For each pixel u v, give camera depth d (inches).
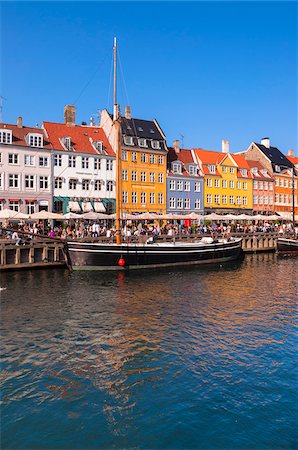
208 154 2667.3
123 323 675.4
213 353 539.5
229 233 1800.0
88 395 429.1
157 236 1562.5
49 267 1222.3
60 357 527.2
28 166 1820.9
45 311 750.5
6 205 1759.4
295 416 386.9
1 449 344.8
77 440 355.9
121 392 434.9
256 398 419.5
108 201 2074.3
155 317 713.0
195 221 2384.4
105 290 943.7
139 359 520.4
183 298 869.8
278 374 474.6
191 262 1368.1
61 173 1923.0
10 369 490.9
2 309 763.4
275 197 2960.1
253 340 590.9
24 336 608.4
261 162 3029.0
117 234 1243.2
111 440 354.9
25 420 384.2
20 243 1192.2
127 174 2165.4
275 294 921.5
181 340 590.2
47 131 1984.5
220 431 365.1
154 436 359.9
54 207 1902.1
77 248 1157.7
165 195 2330.2
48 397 425.1
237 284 1049.5
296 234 2100.1
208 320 695.7
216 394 428.1
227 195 2645.2
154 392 434.0
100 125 2271.2
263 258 1704.0
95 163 2044.8
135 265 1230.9
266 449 342.3
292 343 577.9
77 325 663.8
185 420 382.3
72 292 917.2
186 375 473.4
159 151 2299.5
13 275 1107.3
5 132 1769.2
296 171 3193.9
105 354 537.3
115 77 1279.5
